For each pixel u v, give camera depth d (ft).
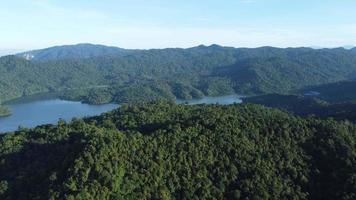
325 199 415.44
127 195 379.96
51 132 508.12
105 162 392.06
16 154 470.80
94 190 370.73
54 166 419.95
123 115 572.92
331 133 470.80
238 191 406.00
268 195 406.41
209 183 410.11
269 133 468.75
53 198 368.07
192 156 426.10
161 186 395.34
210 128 468.75
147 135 446.60
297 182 425.28
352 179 416.05
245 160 435.12
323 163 444.14
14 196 409.49
